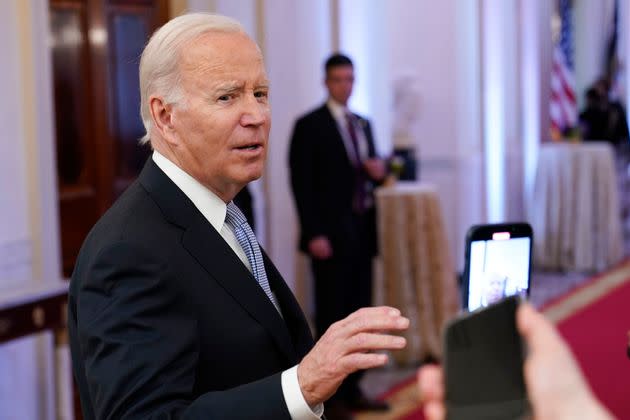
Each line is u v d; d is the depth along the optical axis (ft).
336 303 17.71
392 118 27.27
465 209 31.37
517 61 35.70
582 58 50.34
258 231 21.71
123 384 5.04
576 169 32.96
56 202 15.10
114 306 5.27
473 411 2.32
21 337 13.20
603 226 33.09
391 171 21.84
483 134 32.65
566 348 2.15
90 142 19.27
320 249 17.54
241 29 6.12
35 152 14.62
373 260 19.86
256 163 6.04
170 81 5.96
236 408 4.98
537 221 33.60
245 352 5.68
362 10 26.63
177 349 5.23
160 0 20.44
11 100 14.35
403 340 4.80
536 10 36.73
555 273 32.86
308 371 4.99
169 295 5.45
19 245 14.42
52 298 13.78
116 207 5.93
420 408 17.58
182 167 6.06
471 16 31.91
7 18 14.25
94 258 5.46
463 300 5.44
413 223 20.90
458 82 30.89
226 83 5.89
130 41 20.01
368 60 26.94
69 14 18.78
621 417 16.40
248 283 5.82
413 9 30.96
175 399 5.10
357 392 17.58
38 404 14.69
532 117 36.60
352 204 17.92
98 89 19.40
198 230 5.79
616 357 20.61
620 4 52.54
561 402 2.08
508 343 2.39
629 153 42.47
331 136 17.76
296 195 17.80
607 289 28.91
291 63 22.33
